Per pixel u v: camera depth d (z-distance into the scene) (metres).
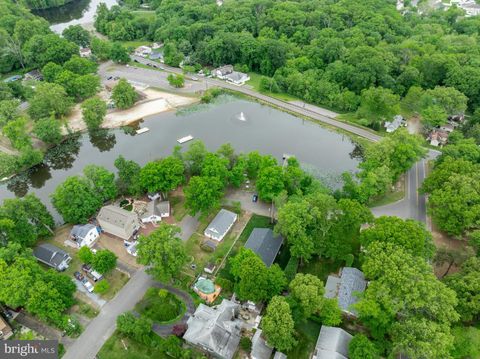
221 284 90.31
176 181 115.25
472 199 97.50
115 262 93.00
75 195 105.81
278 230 97.44
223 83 196.88
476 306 75.69
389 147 120.44
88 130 161.75
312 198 99.25
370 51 177.88
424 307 75.56
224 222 107.00
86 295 90.12
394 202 117.62
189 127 163.12
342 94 170.25
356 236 98.94
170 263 86.19
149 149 149.62
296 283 81.31
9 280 79.44
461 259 90.62
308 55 198.62
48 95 158.12
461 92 161.12
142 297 89.75
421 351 67.56
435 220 103.75
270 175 112.56
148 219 110.06
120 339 80.88
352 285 87.00
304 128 162.62
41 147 150.25
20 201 100.75
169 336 79.81
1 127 153.50
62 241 105.12
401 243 84.81
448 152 122.44
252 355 75.12
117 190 117.81
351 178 119.81
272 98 183.25
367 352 70.62
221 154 129.62
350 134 155.25
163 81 197.88
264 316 78.75
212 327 76.94
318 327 83.19
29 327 83.44
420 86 173.38
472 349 72.69
